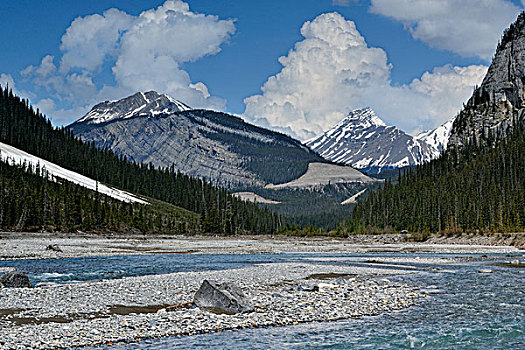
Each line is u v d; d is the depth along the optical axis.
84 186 157.75
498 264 51.00
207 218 147.88
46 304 24.02
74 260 52.75
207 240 113.31
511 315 23.62
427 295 28.92
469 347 18.50
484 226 120.31
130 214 135.75
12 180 118.75
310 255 67.25
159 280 33.53
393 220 155.62
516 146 171.88
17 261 49.97
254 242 106.00
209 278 35.19
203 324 20.66
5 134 179.00
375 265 49.12
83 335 18.45
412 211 148.00
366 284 33.06
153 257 59.59
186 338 18.67
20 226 101.50
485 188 139.12
